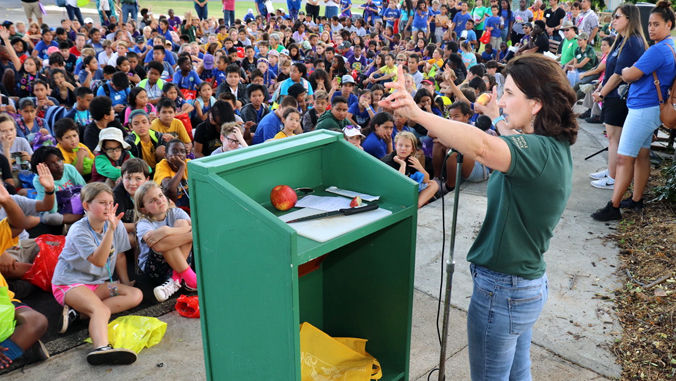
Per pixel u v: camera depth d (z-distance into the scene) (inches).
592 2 620.4
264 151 79.4
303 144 82.7
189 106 271.1
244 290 73.1
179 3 1130.7
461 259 164.2
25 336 115.6
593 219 187.6
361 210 78.4
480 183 235.9
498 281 76.4
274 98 329.1
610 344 122.0
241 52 442.9
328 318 98.9
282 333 70.3
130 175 172.4
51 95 323.0
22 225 140.5
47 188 167.8
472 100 281.9
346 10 773.9
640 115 171.6
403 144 193.8
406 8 653.9
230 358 79.8
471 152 65.9
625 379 111.1
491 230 76.2
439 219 193.9
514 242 73.6
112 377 113.7
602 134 298.4
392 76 401.4
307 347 89.2
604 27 549.0
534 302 76.8
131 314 140.9
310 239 70.1
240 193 69.1
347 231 71.8
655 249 161.2
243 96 336.5
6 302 116.5
